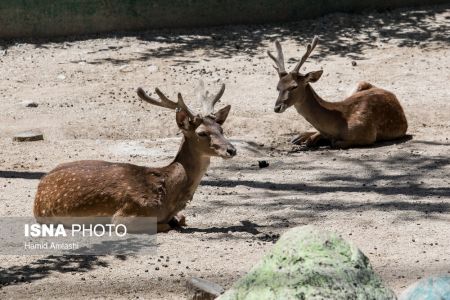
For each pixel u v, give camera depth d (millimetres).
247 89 36062
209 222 21266
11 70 38781
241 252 18906
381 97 30281
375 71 38094
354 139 29562
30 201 23000
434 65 38594
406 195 23484
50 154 28641
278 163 27547
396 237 19906
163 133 31859
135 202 20172
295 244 11297
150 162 27438
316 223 20969
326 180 25281
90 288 16828
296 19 45156
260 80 37156
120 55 40594
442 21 44281
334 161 27719
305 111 29500
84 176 20500
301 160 27953
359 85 31891
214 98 21188
